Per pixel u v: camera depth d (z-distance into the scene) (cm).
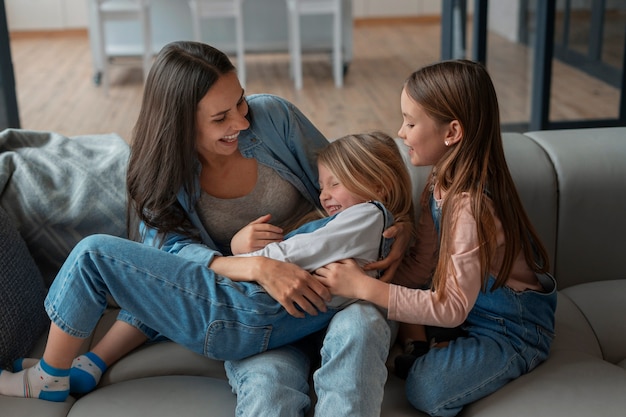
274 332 145
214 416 136
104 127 424
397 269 163
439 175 149
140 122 153
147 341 161
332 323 141
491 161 146
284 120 165
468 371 139
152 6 538
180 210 160
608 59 368
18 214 175
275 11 545
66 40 675
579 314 167
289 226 169
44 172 179
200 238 163
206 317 143
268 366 141
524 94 372
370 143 158
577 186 175
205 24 546
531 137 187
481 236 140
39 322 162
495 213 144
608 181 176
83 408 140
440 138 148
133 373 152
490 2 350
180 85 146
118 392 143
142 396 142
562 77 367
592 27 362
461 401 138
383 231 151
